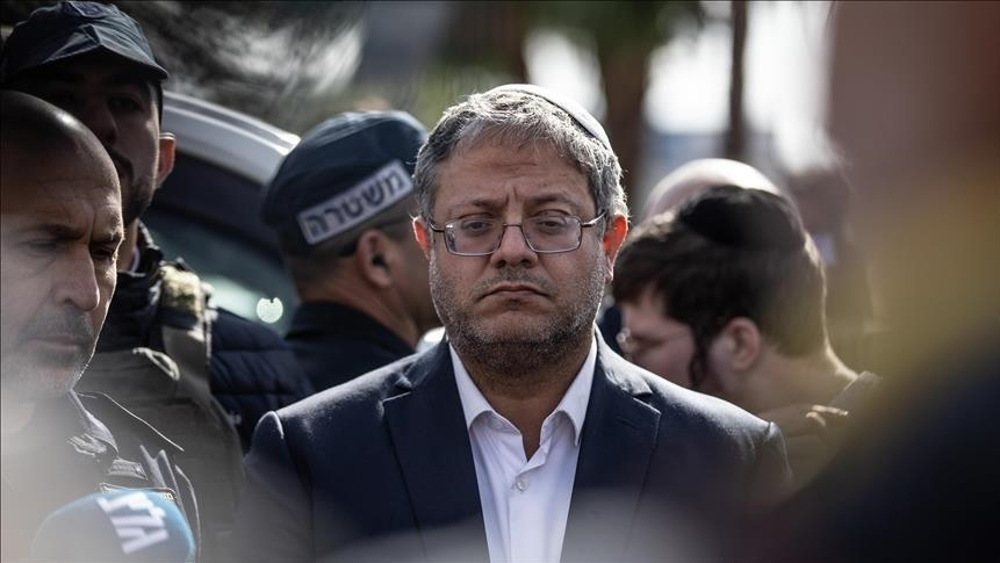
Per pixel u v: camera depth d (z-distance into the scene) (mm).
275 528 6449
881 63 2803
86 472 5258
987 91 2758
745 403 8406
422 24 19047
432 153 6676
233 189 10805
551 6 30172
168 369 7543
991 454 3414
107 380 7344
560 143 6492
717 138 31641
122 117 7453
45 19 7367
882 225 2932
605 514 6344
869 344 7758
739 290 8336
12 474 4977
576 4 30328
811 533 3732
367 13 15219
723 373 8391
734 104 25969
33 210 4895
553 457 6574
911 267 3082
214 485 7539
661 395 6770
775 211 8492
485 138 6492
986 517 3414
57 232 4953
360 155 9703
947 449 3453
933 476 3471
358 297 9672
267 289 11094
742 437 6645
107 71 7344
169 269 8156
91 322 5102
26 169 4902
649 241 8641
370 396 6750
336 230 9625
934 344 3422
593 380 6695
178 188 10844
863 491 3602
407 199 9750
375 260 9680
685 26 30922
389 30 17609
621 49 30969
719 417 6707
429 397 6625
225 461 7656
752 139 25953
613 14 30516
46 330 4922
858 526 3588
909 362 3500
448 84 27406
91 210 5066
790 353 8359
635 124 32688
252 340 8633
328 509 6414
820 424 7531
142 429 6062
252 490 6531
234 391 8344
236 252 11039
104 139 7301
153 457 6004
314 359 9453
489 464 6566
